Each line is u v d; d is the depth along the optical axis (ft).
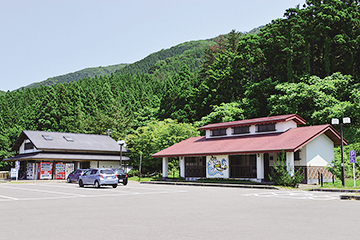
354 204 49.21
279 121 112.78
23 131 164.45
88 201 53.42
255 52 197.67
